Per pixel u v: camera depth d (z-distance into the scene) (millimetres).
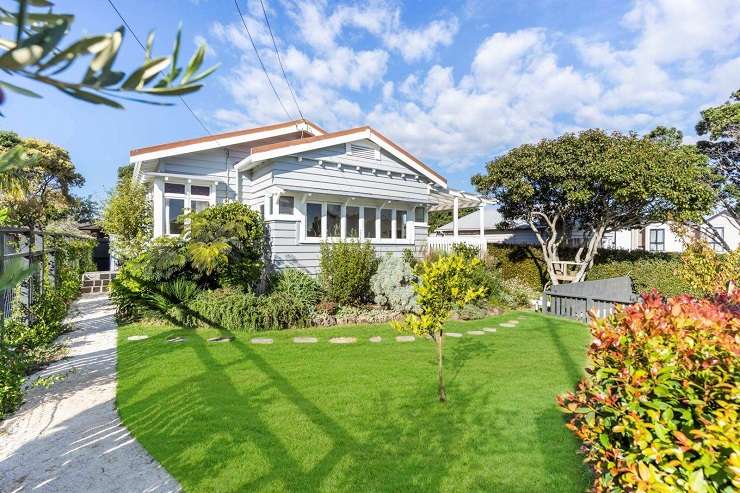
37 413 4207
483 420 3932
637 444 1842
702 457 1634
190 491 2830
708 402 1836
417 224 13469
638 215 12531
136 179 13414
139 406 4309
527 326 8805
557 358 6184
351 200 11742
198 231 9375
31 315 6832
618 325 2432
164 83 661
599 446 2146
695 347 2014
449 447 3408
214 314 8188
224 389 4758
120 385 4953
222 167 12211
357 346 6855
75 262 12680
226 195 12227
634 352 2168
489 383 5000
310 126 13508
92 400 4559
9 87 585
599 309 9219
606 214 12398
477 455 3283
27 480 3016
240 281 9516
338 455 3277
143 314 8930
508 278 15773
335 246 9914
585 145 11547
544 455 3285
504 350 6664
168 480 2979
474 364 5844
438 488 2846
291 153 10430
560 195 12727
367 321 9008
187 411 4137
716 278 6285
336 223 11500
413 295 9578
